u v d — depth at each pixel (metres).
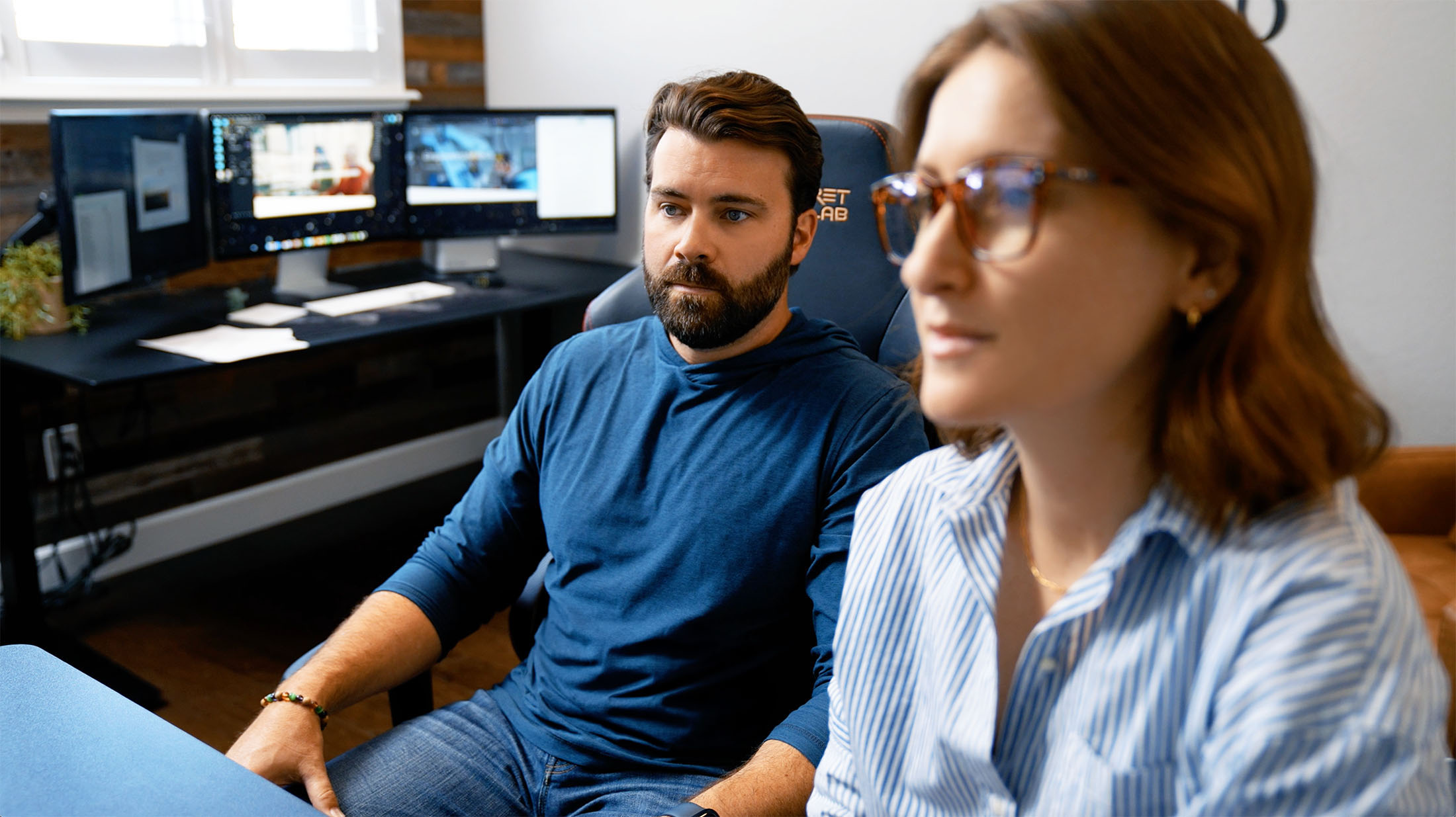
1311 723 0.50
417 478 3.54
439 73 3.42
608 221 3.18
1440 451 2.04
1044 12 0.52
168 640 2.52
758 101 1.26
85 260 2.18
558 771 1.27
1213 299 0.54
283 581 2.83
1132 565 0.60
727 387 1.29
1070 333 0.53
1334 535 0.53
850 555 0.80
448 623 1.38
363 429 3.38
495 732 1.34
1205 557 0.57
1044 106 0.52
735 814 1.02
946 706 0.68
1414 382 2.34
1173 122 0.50
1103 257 0.52
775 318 1.30
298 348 2.28
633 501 1.29
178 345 2.25
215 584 2.80
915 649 0.75
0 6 2.43
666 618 1.24
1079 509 0.63
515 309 2.73
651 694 1.25
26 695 0.96
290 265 2.79
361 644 1.28
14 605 2.37
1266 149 0.52
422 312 2.63
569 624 1.32
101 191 2.21
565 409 1.39
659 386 1.32
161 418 2.87
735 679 1.24
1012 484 0.69
